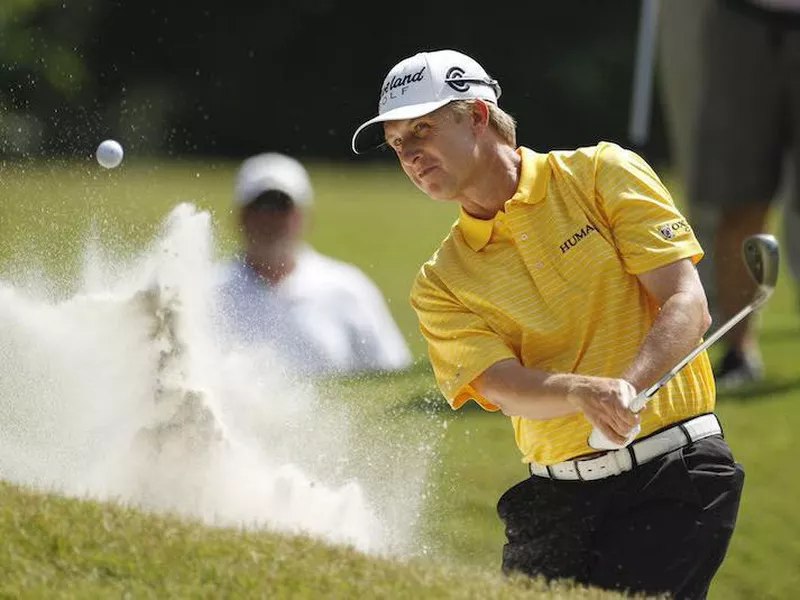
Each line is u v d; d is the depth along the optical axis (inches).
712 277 1393.9
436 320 669.9
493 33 4480.8
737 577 932.0
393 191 2785.4
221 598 513.0
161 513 609.3
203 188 1975.9
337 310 1248.8
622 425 596.7
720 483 636.1
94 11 3405.5
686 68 1413.6
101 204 1154.0
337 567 557.3
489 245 662.5
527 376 633.0
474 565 712.4
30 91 3115.2
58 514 569.6
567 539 652.1
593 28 4431.6
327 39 4377.5
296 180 1256.8
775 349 1472.7
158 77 3727.9
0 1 3097.9
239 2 4229.8
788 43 1332.4
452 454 1008.2
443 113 652.1
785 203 1433.3
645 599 594.9
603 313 643.5
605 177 648.4
